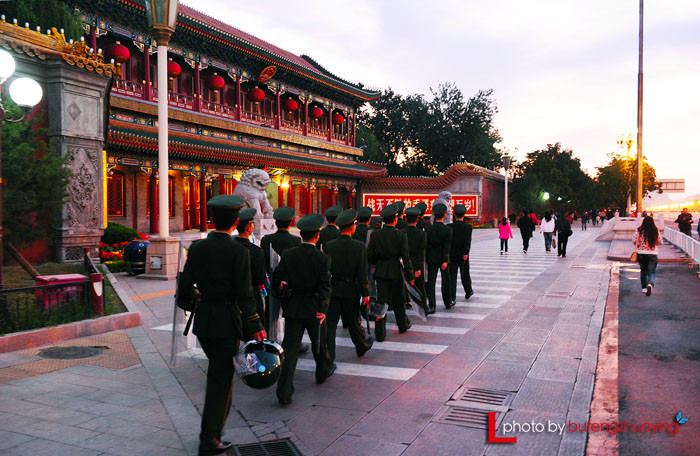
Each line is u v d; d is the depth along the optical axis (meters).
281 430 4.40
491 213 53.50
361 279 6.11
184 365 6.25
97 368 6.09
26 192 10.69
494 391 5.32
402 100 71.06
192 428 4.42
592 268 16.44
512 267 16.98
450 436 4.25
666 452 3.95
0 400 5.03
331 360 5.93
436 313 9.53
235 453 3.98
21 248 11.76
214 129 33.62
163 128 13.90
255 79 37.25
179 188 31.33
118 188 27.91
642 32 26.31
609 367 6.11
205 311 4.03
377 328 7.50
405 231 8.61
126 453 3.93
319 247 8.20
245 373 4.04
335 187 45.66
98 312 8.27
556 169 67.56
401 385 5.55
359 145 60.56
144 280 14.02
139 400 5.07
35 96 8.96
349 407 4.93
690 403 4.96
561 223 20.31
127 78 29.00
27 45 13.45
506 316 9.16
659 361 6.38
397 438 4.22
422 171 69.94
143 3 26.41
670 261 17.66
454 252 10.55
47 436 4.22
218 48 33.19
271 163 34.41
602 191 72.94
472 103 66.12
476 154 66.69
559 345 7.14
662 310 9.59
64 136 14.36
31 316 7.51
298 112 44.81
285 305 5.30
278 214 6.52
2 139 10.42
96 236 15.55
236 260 4.03
